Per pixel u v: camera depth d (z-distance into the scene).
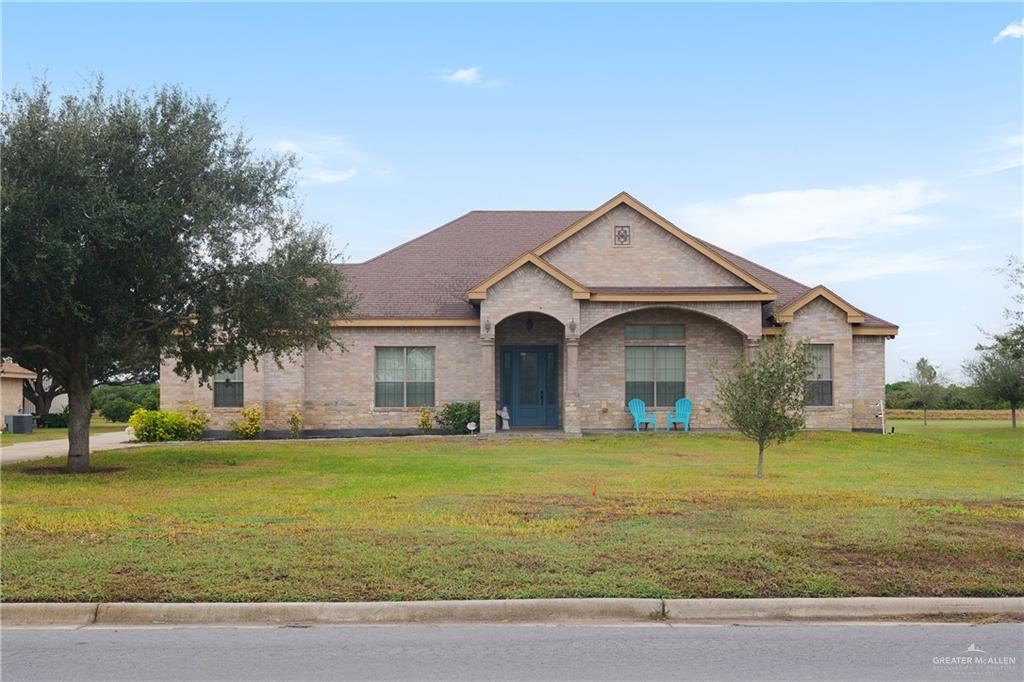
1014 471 19.61
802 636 7.86
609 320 29.77
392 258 32.69
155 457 21.92
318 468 19.47
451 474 18.25
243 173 19.12
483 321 27.48
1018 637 7.85
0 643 7.62
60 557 9.63
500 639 7.73
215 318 19.31
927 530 11.11
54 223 16.75
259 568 9.23
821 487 16.16
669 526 11.46
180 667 6.98
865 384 29.72
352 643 7.60
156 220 17.16
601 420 29.61
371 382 29.25
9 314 17.23
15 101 17.17
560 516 12.37
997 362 37.19
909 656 7.29
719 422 29.52
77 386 19.31
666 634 7.91
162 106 18.30
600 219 28.95
